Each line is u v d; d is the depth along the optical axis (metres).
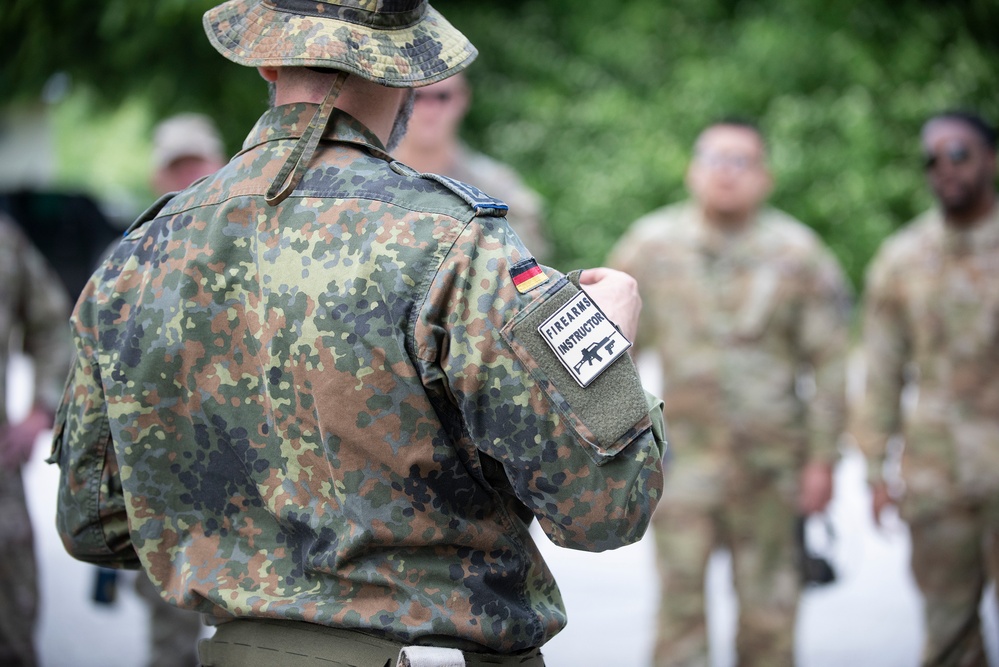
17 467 7.28
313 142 3.25
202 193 3.35
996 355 7.29
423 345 3.05
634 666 8.71
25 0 18.05
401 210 3.13
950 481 7.36
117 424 3.33
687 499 7.77
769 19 25.27
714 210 7.85
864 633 9.59
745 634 7.82
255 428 3.22
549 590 3.41
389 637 3.16
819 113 24.45
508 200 7.93
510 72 26.95
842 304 7.95
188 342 3.25
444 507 3.16
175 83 19.97
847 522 12.75
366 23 3.29
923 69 24.23
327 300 3.11
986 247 7.33
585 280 3.51
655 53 26.44
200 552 3.32
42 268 7.63
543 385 3.04
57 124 36.03
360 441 3.10
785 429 7.81
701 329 7.85
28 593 7.23
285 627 3.27
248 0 3.40
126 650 9.20
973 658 7.43
